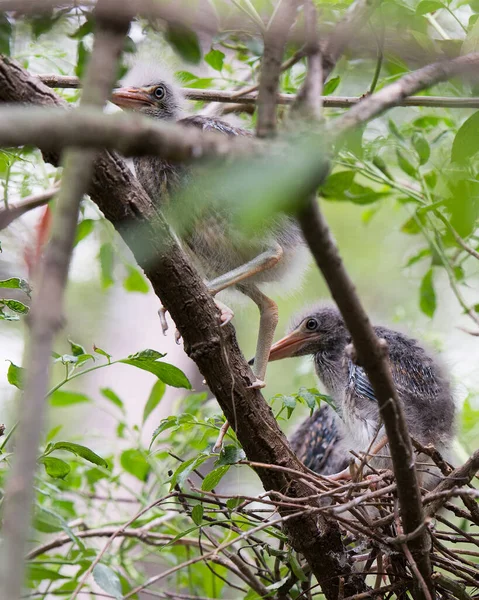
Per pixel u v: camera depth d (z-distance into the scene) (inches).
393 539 217.9
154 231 232.5
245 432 252.2
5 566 88.7
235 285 316.5
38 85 221.8
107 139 107.4
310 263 334.0
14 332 430.3
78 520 343.9
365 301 562.3
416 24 281.7
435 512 248.8
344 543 280.5
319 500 255.6
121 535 306.7
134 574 350.3
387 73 320.2
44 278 104.7
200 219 279.9
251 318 580.1
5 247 344.2
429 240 347.9
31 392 97.7
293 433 398.3
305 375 430.6
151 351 253.0
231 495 235.9
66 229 107.1
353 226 589.3
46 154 214.1
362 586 261.9
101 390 358.6
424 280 374.0
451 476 244.8
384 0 268.2
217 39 281.6
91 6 249.3
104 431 515.2
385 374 177.3
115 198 228.1
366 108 155.1
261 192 117.0
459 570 255.4
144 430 511.2
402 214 552.7
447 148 358.6
